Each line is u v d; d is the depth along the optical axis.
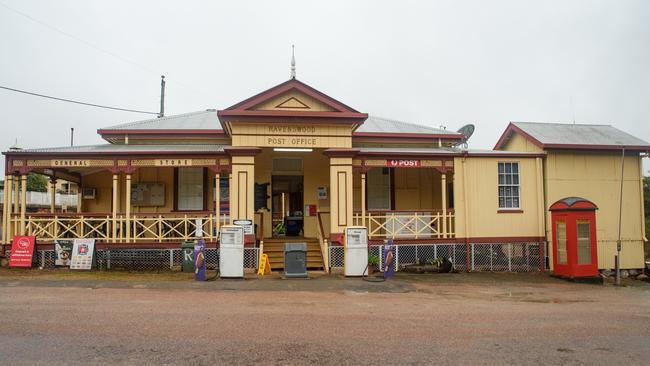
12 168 15.55
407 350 6.84
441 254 16.69
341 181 16.09
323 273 15.31
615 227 17.45
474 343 7.29
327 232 18.94
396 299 11.05
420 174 19.64
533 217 17.14
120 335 7.35
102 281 12.77
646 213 31.98
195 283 12.77
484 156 17.06
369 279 14.02
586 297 12.21
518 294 12.34
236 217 15.62
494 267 16.78
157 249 15.52
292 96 16.11
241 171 15.70
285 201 19.83
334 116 15.94
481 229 16.88
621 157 17.80
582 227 15.39
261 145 15.89
